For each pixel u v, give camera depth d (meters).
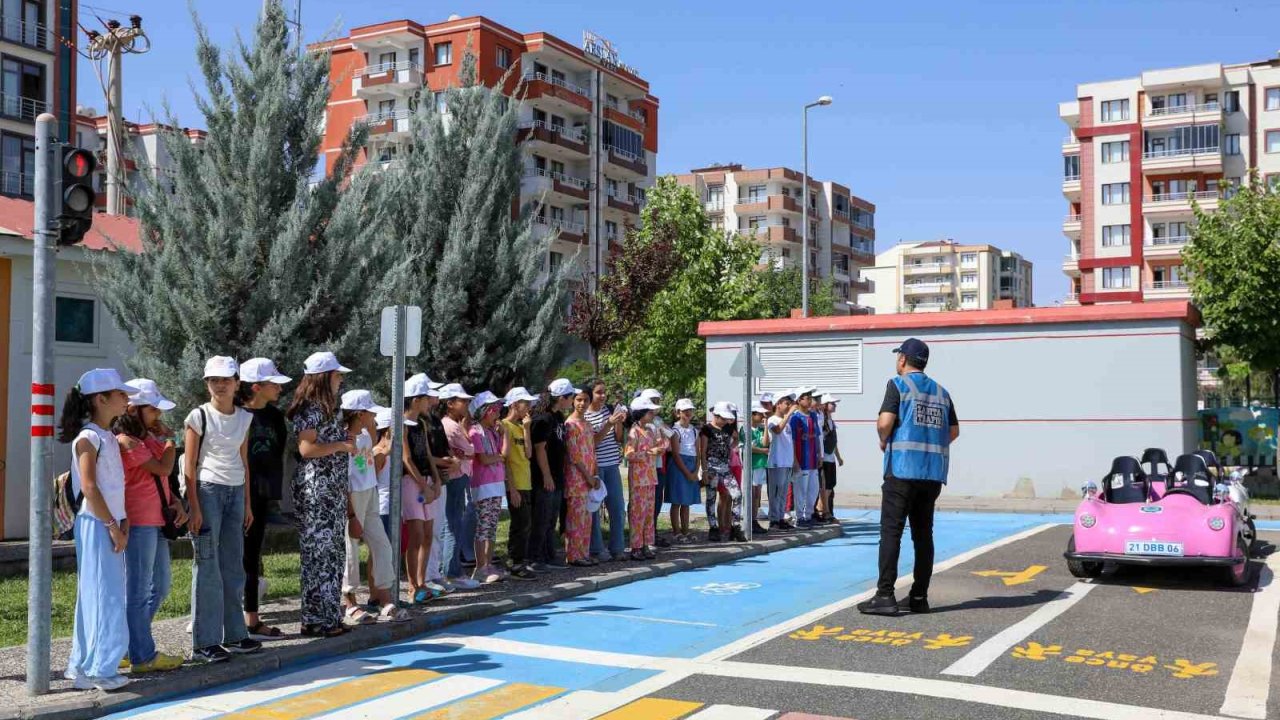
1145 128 66.38
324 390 8.41
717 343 24.20
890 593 9.26
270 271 12.79
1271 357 22.14
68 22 52.59
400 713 6.38
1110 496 11.87
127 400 7.12
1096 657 7.53
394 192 15.66
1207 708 6.21
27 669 6.78
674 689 6.79
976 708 6.22
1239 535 10.62
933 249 146.62
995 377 21.66
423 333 16.44
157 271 12.65
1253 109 65.25
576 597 10.55
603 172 63.72
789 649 7.91
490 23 57.19
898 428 9.30
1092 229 67.75
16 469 14.23
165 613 9.66
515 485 11.41
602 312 31.00
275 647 7.95
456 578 10.85
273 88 13.09
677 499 14.25
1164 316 20.27
